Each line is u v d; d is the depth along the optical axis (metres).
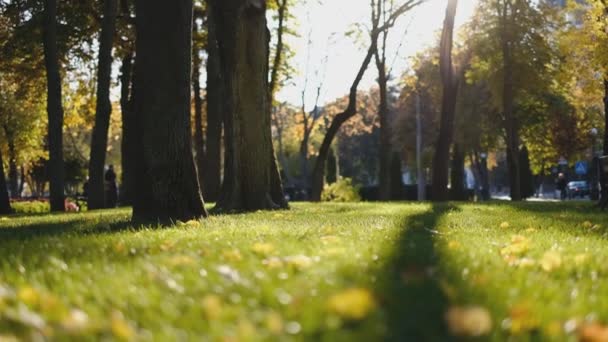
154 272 3.60
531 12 32.69
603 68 19.28
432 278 3.38
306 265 3.79
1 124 45.06
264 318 2.43
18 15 26.08
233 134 16.27
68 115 33.88
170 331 2.28
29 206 28.89
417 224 9.07
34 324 2.48
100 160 23.25
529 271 4.10
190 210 10.34
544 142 53.84
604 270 4.28
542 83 33.56
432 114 62.38
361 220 10.23
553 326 2.36
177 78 10.12
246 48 16.05
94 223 10.99
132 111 10.85
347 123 63.66
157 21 10.05
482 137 54.00
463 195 48.88
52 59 23.08
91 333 2.37
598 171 15.99
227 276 3.39
